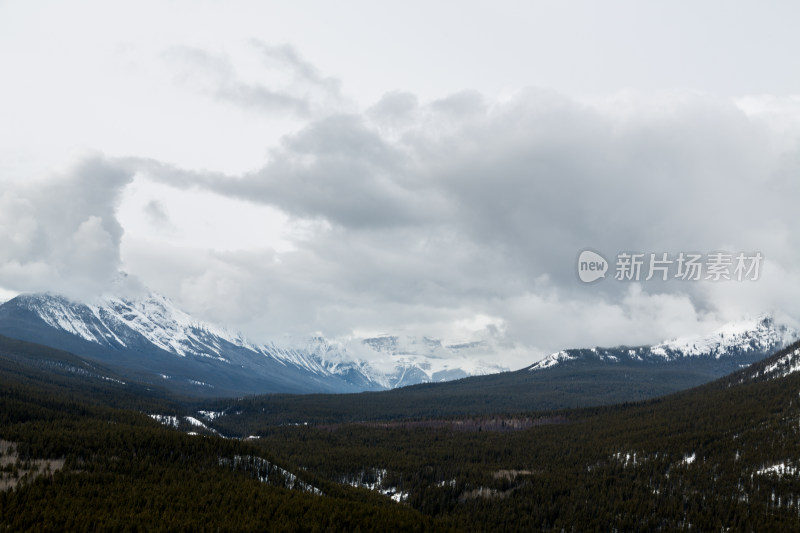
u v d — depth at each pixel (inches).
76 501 7337.6
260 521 7539.4
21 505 7042.3
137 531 6860.2
